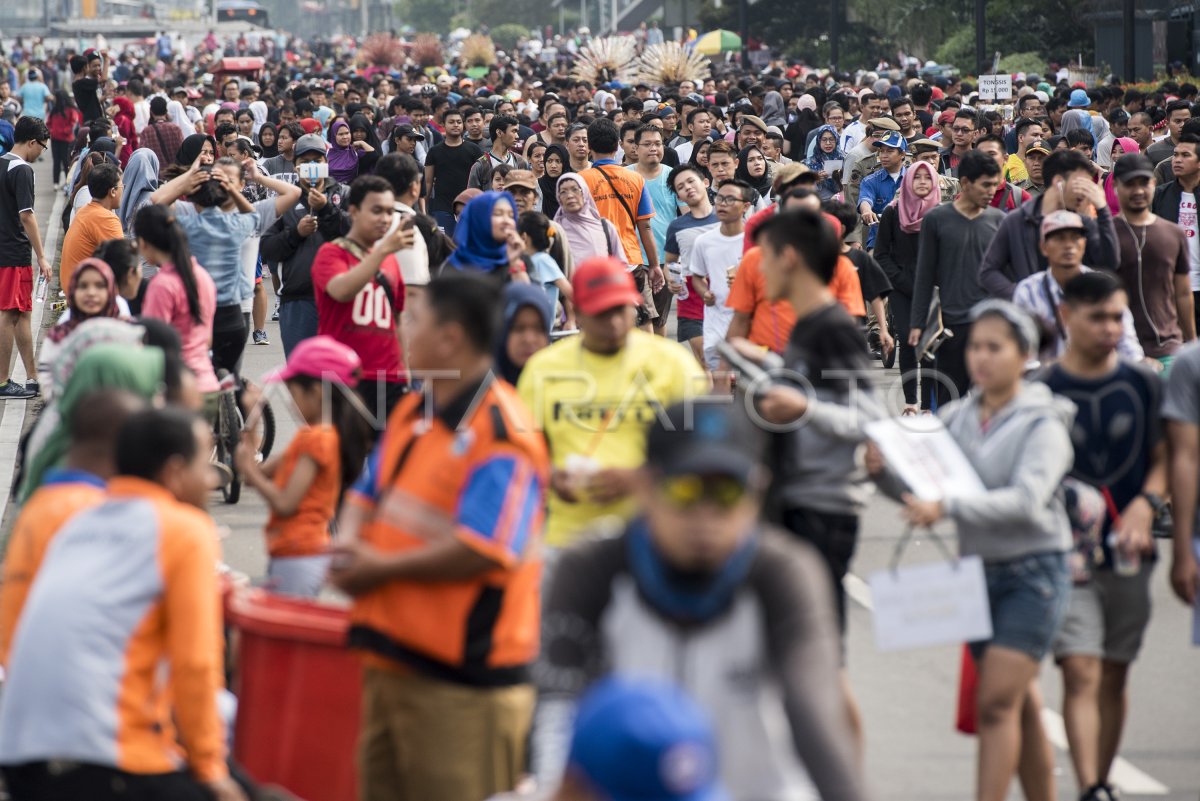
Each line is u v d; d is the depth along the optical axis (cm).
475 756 1508
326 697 1667
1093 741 1848
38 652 1420
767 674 1101
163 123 7169
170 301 2953
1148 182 3183
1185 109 5869
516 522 1477
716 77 15612
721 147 4312
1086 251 3108
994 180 3422
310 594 2259
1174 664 2470
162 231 2975
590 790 784
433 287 1508
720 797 812
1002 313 1794
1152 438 1909
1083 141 5641
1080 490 1848
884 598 1722
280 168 5950
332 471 2262
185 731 1430
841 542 1859
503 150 5862
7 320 4544
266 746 1691
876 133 5412
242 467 2275
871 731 2181
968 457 1795
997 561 1769
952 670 2441
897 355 4644
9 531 3269
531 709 1529
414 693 1510
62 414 1820
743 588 1094
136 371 1769
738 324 2503
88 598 1418
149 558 1427
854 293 2638
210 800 1449
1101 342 1891
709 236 3575
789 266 1891
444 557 1464
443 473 1499
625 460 1891
